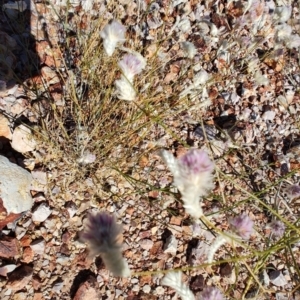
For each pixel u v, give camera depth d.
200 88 0.38
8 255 0.30
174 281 0.21
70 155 0.34
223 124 0.40
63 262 0.31
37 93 0.34
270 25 0.44
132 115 0.33
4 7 0.37
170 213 0.35
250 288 0.33
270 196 0.37
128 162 0.35
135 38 0.39
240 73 0.43
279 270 0.34
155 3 0.42
